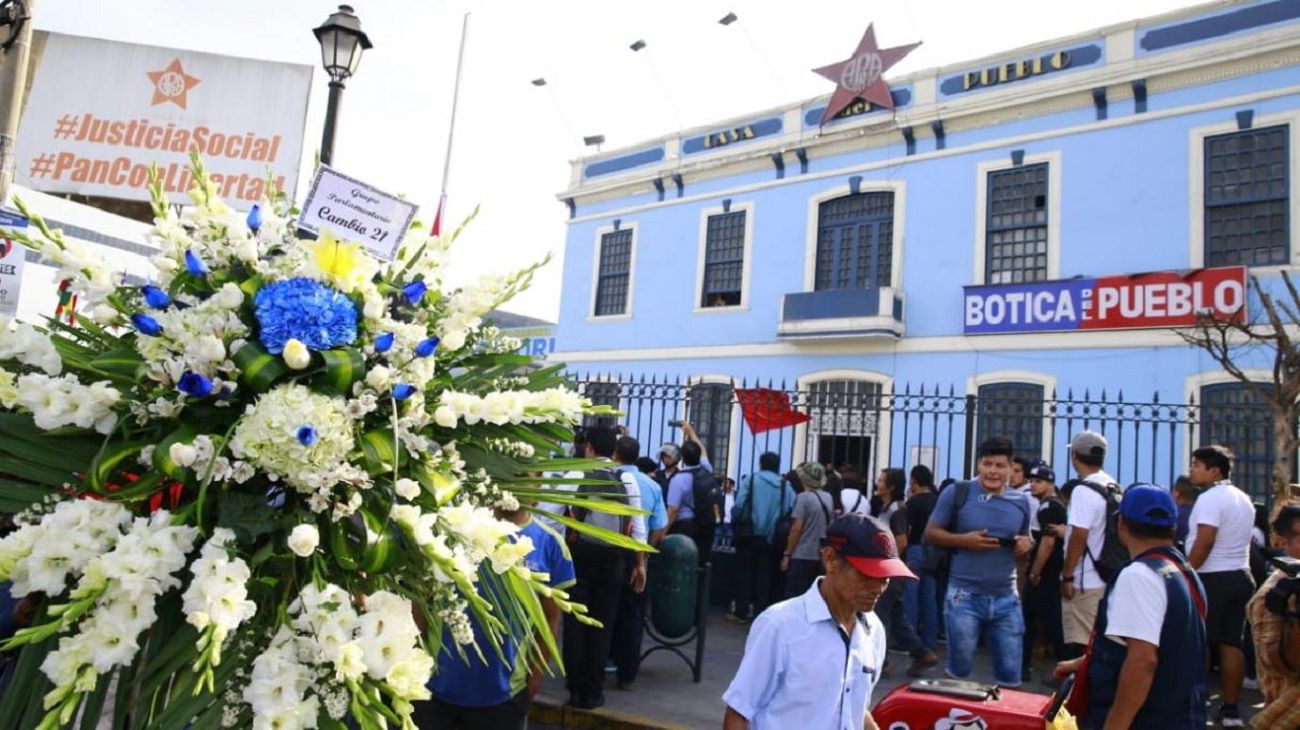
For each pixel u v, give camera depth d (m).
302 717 1.53
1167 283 13.88
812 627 2.85
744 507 9.16
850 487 9.98
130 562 1.46
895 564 2.77
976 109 16.12
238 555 1.66
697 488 8.72
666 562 6.54
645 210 21.08
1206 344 10.49
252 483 1.76
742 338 18.89
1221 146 13.90
